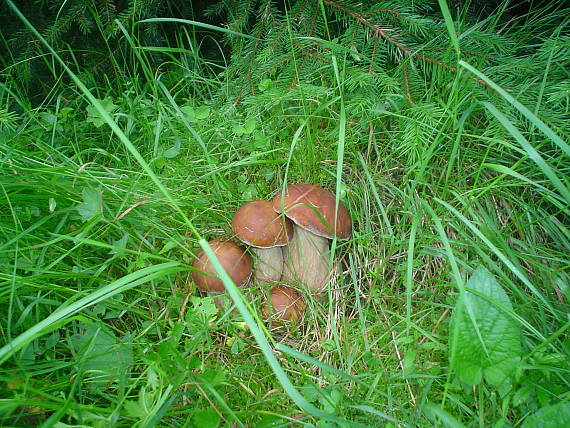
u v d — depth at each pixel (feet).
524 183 1.58
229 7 1.98
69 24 1.92
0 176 1.45
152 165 1.84
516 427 1.23
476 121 1.82
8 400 1.03
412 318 1.52
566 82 1.49
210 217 1.77
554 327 1.39
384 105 1.80
